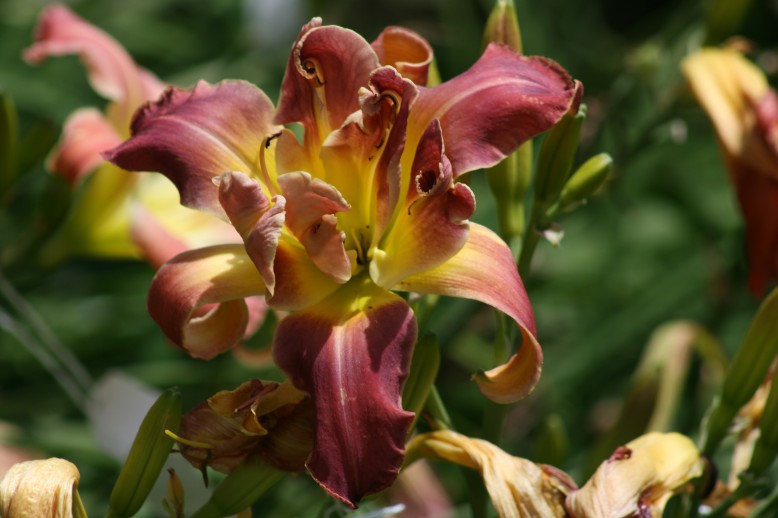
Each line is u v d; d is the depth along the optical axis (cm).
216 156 83
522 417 119
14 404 114
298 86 82
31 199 126
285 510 102
